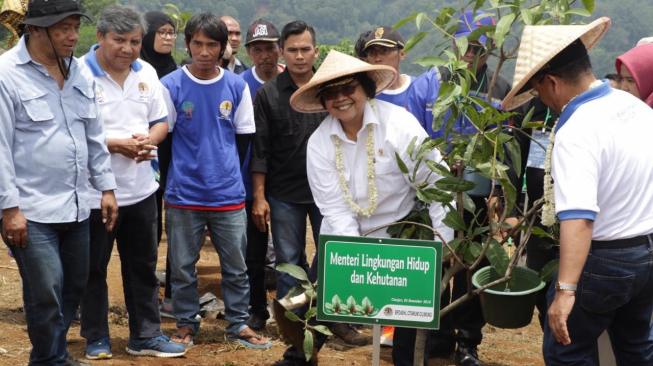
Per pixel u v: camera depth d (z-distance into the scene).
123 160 4.69
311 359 4.66
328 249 3.54
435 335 5.20
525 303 3.74
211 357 5.07
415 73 27.23
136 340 4.97
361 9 104.25
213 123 5.06
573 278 3.23
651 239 3.39
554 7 3.58
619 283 3.38
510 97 3.44
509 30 3.43
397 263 3.48
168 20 6.19
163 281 6.69
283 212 5.26
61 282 4.16
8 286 6.21
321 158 4.15
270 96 5.22
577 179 3.23
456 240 3.66
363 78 3.97
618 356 3.76
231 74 5.16
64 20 3.93
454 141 3.66
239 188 5.16
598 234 3.38
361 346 5.57
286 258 5.27
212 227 5.17
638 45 4.87
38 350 4.18
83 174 4.19
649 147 3.39
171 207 5.13
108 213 4.39
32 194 4.02
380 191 4.06
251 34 5.81
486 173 3.45
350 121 4.05
